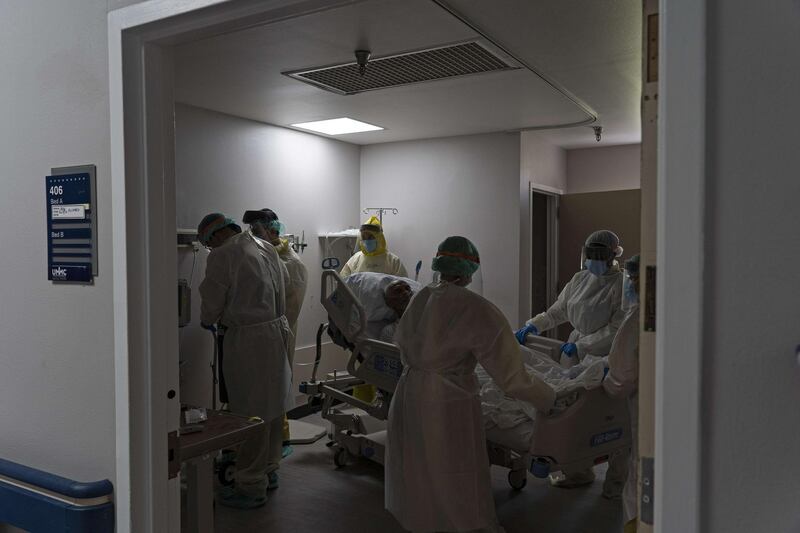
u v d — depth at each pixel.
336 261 4.64
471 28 2.31
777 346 0.74
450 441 2.27
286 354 3.20
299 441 3.90
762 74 0.73
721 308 0.77
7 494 1.50
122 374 1.33
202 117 3.80
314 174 4.73
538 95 3.38
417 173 4.95
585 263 3.26
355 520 2.85
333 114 3.94
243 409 3.02
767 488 0.75
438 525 2.31
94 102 1.36
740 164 0.75
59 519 1.40
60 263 1.43
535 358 3.17
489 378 2.89
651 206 0.86
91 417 1.41
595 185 5.48
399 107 3.71
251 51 2.62
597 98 3.46
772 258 0.74
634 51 2.59
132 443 1.34
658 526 0.80
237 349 3.02
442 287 2.38
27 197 1.49
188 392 3.80
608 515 2.90
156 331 1.37
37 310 1.49
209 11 1.20
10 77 1.49
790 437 0.74
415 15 2.18
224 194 3.98
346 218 5.10
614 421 2.49
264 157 4.27
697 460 0.77
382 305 3.29
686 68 0.76
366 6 2.09
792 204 0.72
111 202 1.35
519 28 2.32
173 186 1.42
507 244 4.55
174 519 1.44
